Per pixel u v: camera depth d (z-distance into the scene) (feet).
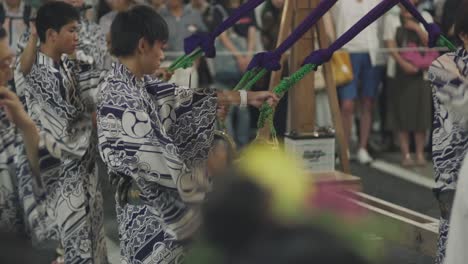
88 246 12.98
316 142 18.42
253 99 10.36
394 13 25.02
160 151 9.27
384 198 21.63
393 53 25.23
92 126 13.28
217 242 3.67
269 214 3.65
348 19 22.99
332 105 19.01
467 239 6.72
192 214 9.01
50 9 12.98
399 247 16.22
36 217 15.72
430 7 24.85
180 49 24.02
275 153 5.07
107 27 20.66
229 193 3.76
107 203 20.24
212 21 24.40
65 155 12.81
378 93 27.20
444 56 10.05
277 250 3.58
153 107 9.64
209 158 9.82
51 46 12.97
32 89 13.01
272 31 24.50
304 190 3.86
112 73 9.71
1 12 21.15
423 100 25.62
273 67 13.10
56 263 15.31
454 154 10.00
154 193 9.37
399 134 26.21
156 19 9.73
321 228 3.61
